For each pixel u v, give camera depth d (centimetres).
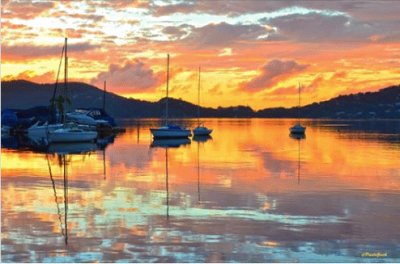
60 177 2666
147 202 1923
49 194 2111
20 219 1628
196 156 3997
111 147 5053
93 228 1512
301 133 8419
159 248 1309
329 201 1947
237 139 6825
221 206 1842
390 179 2580
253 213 1722
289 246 1338
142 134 8038
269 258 1238
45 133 6444
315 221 1609
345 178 2616
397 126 13950
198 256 1247
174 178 2614
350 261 1223
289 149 4806
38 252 1277
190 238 1403
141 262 1203
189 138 6925
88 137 5700
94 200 1967
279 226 1543
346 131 10038
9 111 7456
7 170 2989
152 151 4522
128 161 3569
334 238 1414
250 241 1377
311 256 1260
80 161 3556
